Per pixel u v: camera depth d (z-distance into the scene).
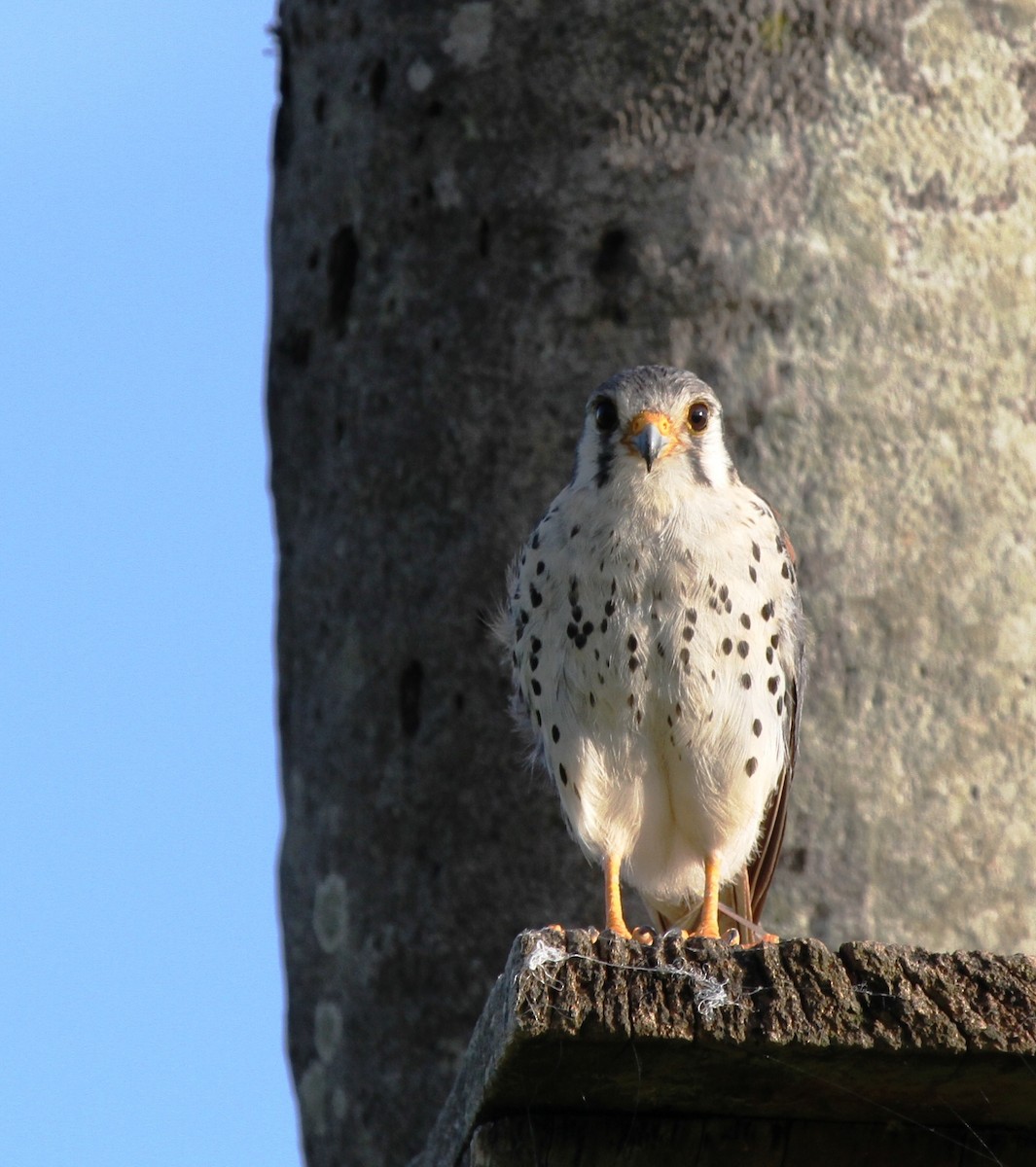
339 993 11.58
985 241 11.39
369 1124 11.31
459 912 11.22
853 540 11.00
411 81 12.12
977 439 11.12
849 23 11.52
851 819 10.72
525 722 11.31
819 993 6.66
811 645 10.91
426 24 12.12
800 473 11.11
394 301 11.97
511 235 11.68
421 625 11.55
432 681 11.48
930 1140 7.27
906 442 11.10
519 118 11.76
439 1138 7.94
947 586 10.94
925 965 6.72
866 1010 6.66
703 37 11.51
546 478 11.39
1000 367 11.22
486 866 11.24
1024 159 11.55
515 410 11.51
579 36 11.68
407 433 11.77
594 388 11.37
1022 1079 6.80
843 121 11.45
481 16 11.95
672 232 11.40
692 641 10.97
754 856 11.30
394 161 12.12
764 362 11.23
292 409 12.55
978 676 10.84
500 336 11.60
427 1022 11.20
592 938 6.72
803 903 10.66
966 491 11.05
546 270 11.58
